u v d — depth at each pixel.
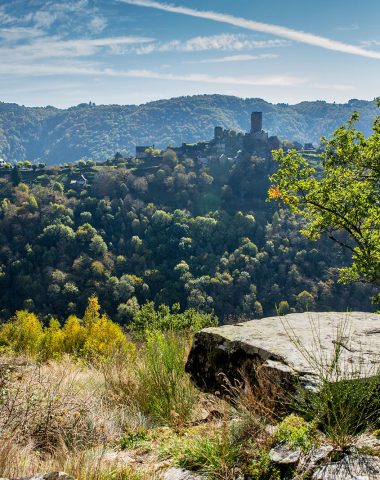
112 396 4.41
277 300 95.69
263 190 145.62
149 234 120.50
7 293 96.31
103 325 20.58
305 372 3.05
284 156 16.34
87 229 111.00
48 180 155.38
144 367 4.71
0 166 171.38
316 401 2.60
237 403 3.29
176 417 3.75
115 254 114.88
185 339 5.24
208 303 94.06
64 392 4.22
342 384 2.63
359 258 15.62
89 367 7.00
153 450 3.02
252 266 102.00
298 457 2.24
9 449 2.82
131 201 135.12
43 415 3.57
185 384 4.27
